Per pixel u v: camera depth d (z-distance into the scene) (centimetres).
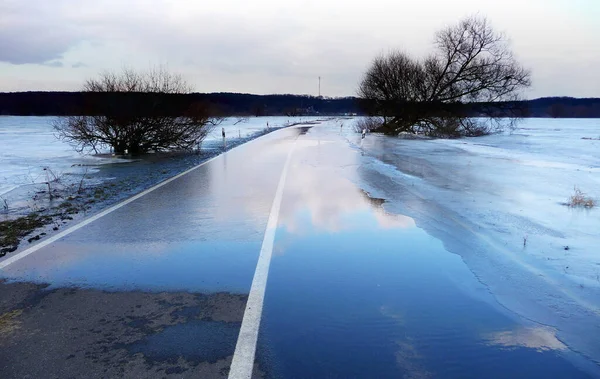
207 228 682
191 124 2069
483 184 1120
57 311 398
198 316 387
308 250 576
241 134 3747
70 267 511
